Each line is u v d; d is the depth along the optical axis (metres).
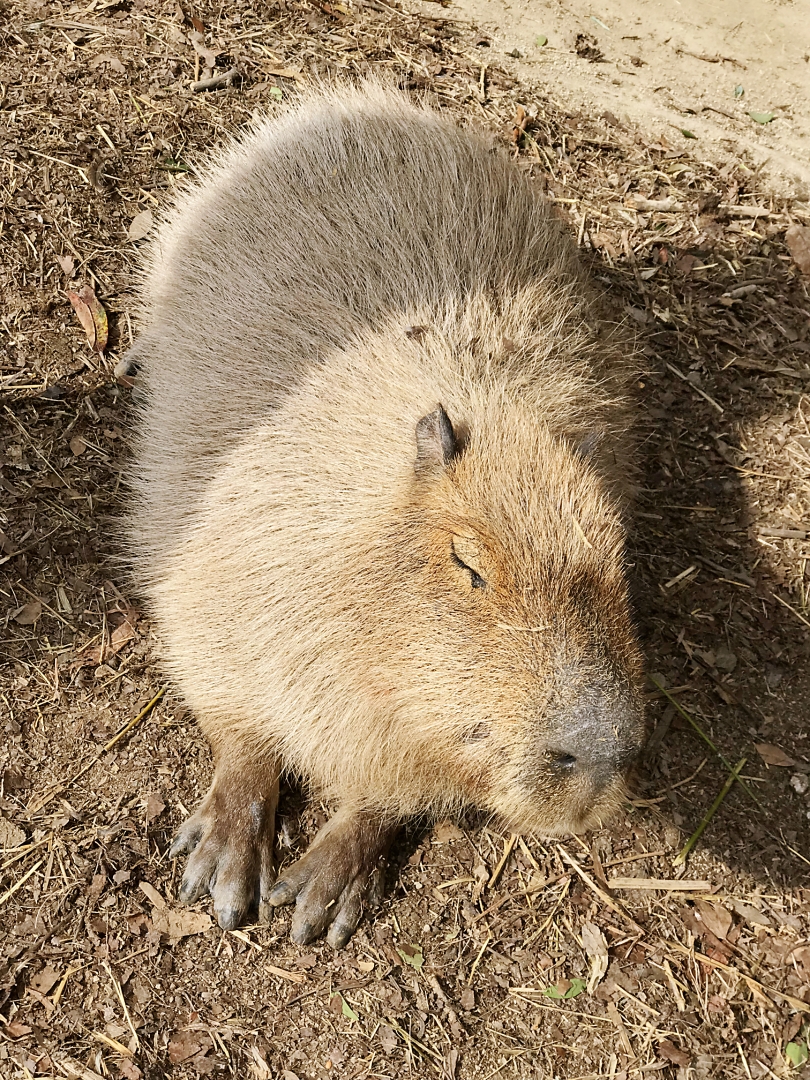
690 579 1.27
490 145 1.38
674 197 1.59
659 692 1.19
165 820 1.03
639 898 1.07
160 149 1.38
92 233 1.30
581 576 0.85
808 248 1.55
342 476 0.95
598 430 0.96
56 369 1.20
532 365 1.03
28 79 1.38
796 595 1.28
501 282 1.08
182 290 1.16
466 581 0.86
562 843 1.09
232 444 1.02
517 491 0.87
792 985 1.05
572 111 1.67
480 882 1.06
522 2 1.82
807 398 1.42
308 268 1.07
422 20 1.72
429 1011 0.98
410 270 1.05
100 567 1.12
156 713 1.07
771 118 1.74
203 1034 0.94
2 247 1.24
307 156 1.17
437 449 0.89
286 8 1.61
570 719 0.81
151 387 1.15
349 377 0.99
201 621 1.02
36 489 1.14
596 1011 1.01
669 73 1.78
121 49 1.45
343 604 0.92
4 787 1.01
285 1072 0.94
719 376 1.43
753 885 1.10
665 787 1.14
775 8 1.92
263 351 1.04
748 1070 1.01
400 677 0.90
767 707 1.20
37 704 1.05
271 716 1.01
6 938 0.95
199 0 1.55
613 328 1.34
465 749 0.88
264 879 1.01
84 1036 0.93
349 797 1.03
